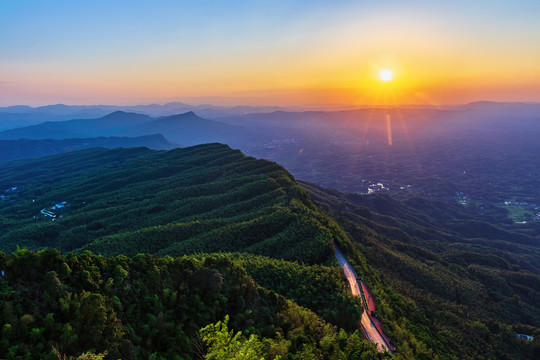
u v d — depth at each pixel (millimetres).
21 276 30422
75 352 26500
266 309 45469
